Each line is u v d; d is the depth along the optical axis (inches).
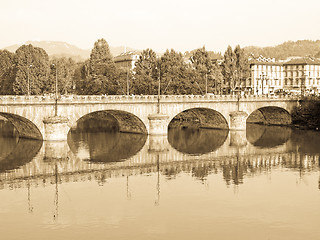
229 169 2768.2
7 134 4173.2
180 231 1660.9
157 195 2142.0
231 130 4680.1
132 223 1743.4
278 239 1593.3
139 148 3508.9
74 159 2999.5
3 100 3235.7
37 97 3408.0
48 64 6013.8
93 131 4589.1
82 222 1752.0
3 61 6481.3
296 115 5049.2
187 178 2509.8
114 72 5403.5
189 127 5191.9
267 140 4055.1
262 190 2250.2
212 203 2015.3
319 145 3742.6
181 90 5152.6
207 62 6097.4
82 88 5974.4
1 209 1908.2
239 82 6446.9
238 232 1656.0
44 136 3444.9
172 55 5807.1
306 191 2236.7
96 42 6274.6
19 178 2459.4
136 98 3917.3
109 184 2354.8
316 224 1750.7
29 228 1683.1
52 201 2032.5
